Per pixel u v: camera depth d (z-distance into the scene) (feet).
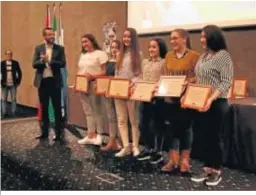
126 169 9.96
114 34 16.14
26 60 22.94
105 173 9.66
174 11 12.92
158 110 10.02
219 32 8.16
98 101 12.32
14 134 14.79
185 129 9.26
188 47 9.43
